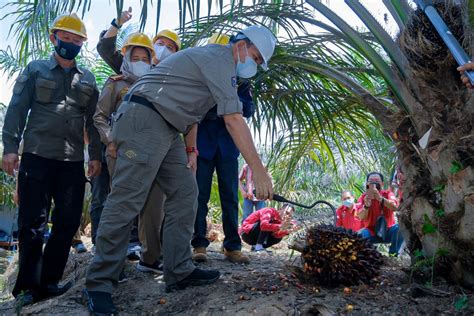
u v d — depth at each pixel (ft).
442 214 10.08
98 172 12.92
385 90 14.64
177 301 10.65
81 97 12.53
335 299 9.82
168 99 10.34
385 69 10.92
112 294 11.47
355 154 17.76
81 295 11.24
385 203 16.55
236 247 13.79
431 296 9.89
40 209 11.89
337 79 12.39
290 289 10.44
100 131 12.05
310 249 10.51
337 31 12.76
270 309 9.57
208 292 10.77
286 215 16.93
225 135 13.66
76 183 12.47
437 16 9.55
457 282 10.42
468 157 9.68
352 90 12.09
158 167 10.44
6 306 11.92
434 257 10.42
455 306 9.35
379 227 16.84
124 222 10.21
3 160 11.48
